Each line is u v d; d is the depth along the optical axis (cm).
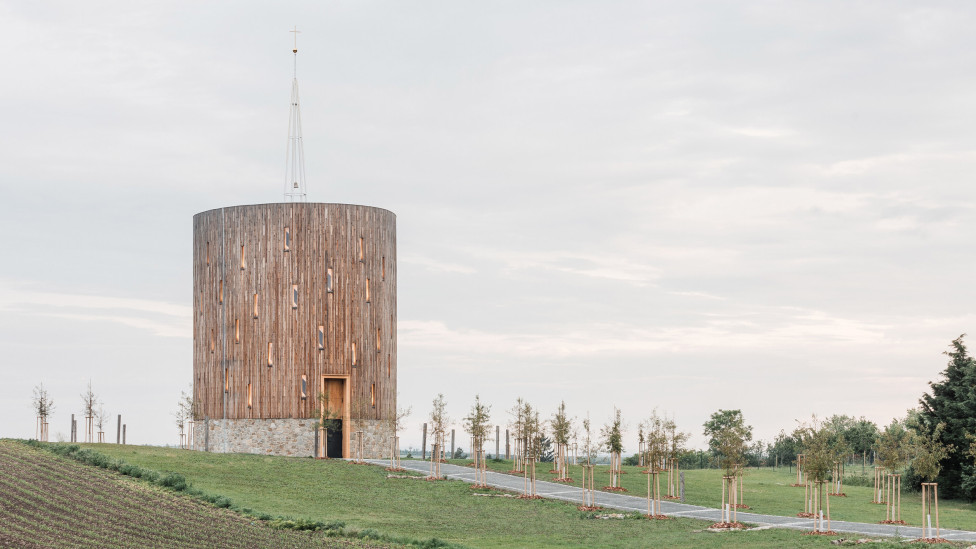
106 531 3422
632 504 4962
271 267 6956
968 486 5569
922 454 4553
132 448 5691
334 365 6906
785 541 3800
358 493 4953
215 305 7169
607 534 4034
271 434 6844
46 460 4753
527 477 5572
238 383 6969
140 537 3375
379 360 7162
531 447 5641
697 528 4184
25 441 5297
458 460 6981
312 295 6925
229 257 7100
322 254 6969
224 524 3741
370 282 7131
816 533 3997
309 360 6862
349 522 4106
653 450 4816
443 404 5866
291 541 3516
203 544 3338
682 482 5088
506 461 7025
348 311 6988
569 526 4228
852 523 4425
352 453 6881
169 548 3228
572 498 5084
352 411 6925
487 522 4309
